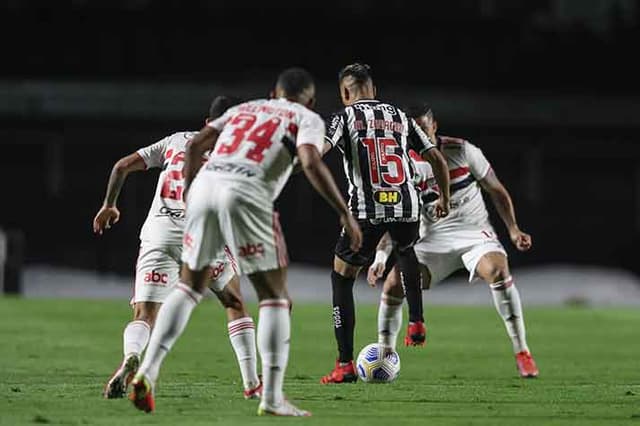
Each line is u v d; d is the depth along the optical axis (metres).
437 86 116.75
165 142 26.30
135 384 20.53
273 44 118.25
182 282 21.14
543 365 35.97
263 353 21.08
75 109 107.56
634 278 104.00
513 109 110.50
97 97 108.00
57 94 107.62
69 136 107.12
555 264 108.25
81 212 106.25
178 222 25.22
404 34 118.81
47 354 37.31
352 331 28.53
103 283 99.00
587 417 22.19
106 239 102.94
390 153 28.16
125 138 108.31
